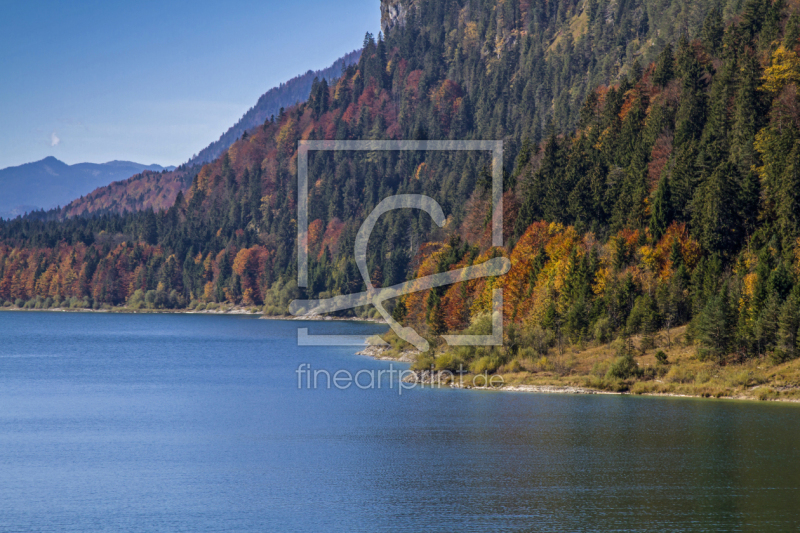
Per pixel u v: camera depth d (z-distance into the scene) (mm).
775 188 121500
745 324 103812
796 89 143250
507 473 66312
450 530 53156
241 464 69875
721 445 74812
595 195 153125
